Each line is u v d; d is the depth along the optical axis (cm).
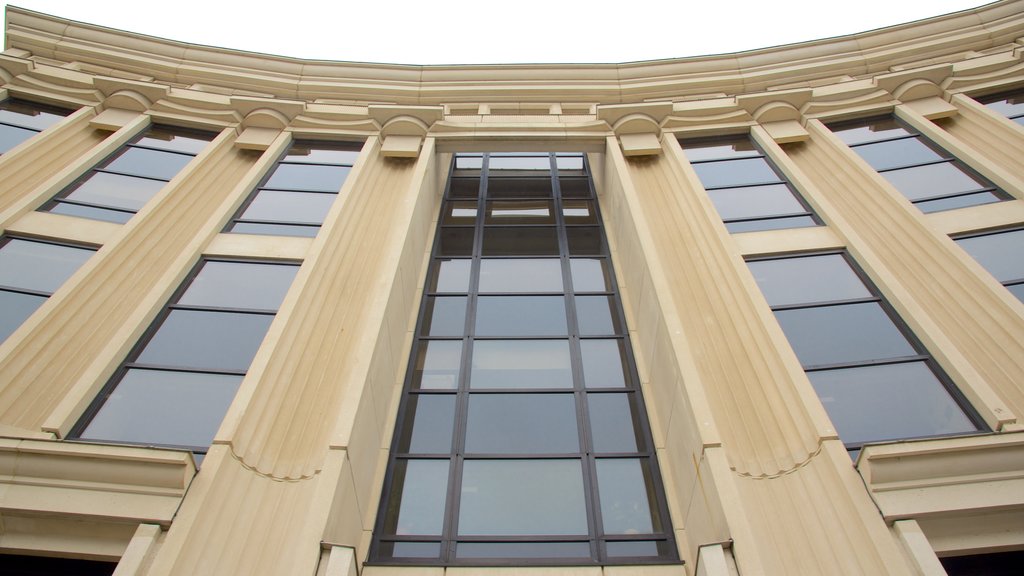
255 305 1307
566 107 2061
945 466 846
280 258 1405
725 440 1005
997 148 1603
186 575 770
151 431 1038
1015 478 834
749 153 1795
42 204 1456
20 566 859
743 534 824
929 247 1306
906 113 1789
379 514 1061
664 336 1186
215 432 1049
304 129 1856
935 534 829
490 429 1228
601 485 1124
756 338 1133
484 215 1909
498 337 1447
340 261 1349
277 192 1645
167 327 1222
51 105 1823
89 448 865
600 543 1029
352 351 1168
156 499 840
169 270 1304
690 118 1875
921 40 2083
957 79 1830
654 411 1238
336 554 815
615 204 1723
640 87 2062
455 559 1004
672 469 1120
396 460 1166
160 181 1645
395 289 1301
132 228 1361
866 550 797
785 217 1538
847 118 1853
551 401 1288
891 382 1098
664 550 1019
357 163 1659
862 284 1303
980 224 1368
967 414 1006
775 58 2111
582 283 1614
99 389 1063
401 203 1578
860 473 865
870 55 2075
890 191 1463
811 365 1162
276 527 882
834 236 1431
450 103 2070
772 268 1387
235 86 2058
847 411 1070
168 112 1848
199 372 1143
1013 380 1024
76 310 1170
